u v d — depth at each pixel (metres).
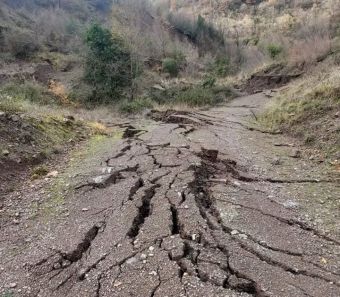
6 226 4.43
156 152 7.15
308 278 3.40
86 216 4.54
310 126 8.76
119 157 6.88
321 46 22.38
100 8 54.75
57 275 3.47
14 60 26.14
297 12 47.00
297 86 12.87
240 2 68.88
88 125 9.66
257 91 23.00
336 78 10.32
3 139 6.50
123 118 14.21
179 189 5.16
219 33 50.56
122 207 4.70
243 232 4.14
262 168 6.60
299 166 6.77
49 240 4.06
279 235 4.14
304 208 4.91
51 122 8.28
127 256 3.66
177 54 33.81
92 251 3.79
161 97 20.20
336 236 4.19
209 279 3.31
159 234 4.03
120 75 20.09
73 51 29.94
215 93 21.73
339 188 5.67
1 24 30.11
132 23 31.59
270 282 3.30
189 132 9.97
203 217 4.47
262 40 42.03
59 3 48.44
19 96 13.26
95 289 3.22
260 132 9.88
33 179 5.77
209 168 6.28
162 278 3.32
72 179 5.70
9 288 3.30
